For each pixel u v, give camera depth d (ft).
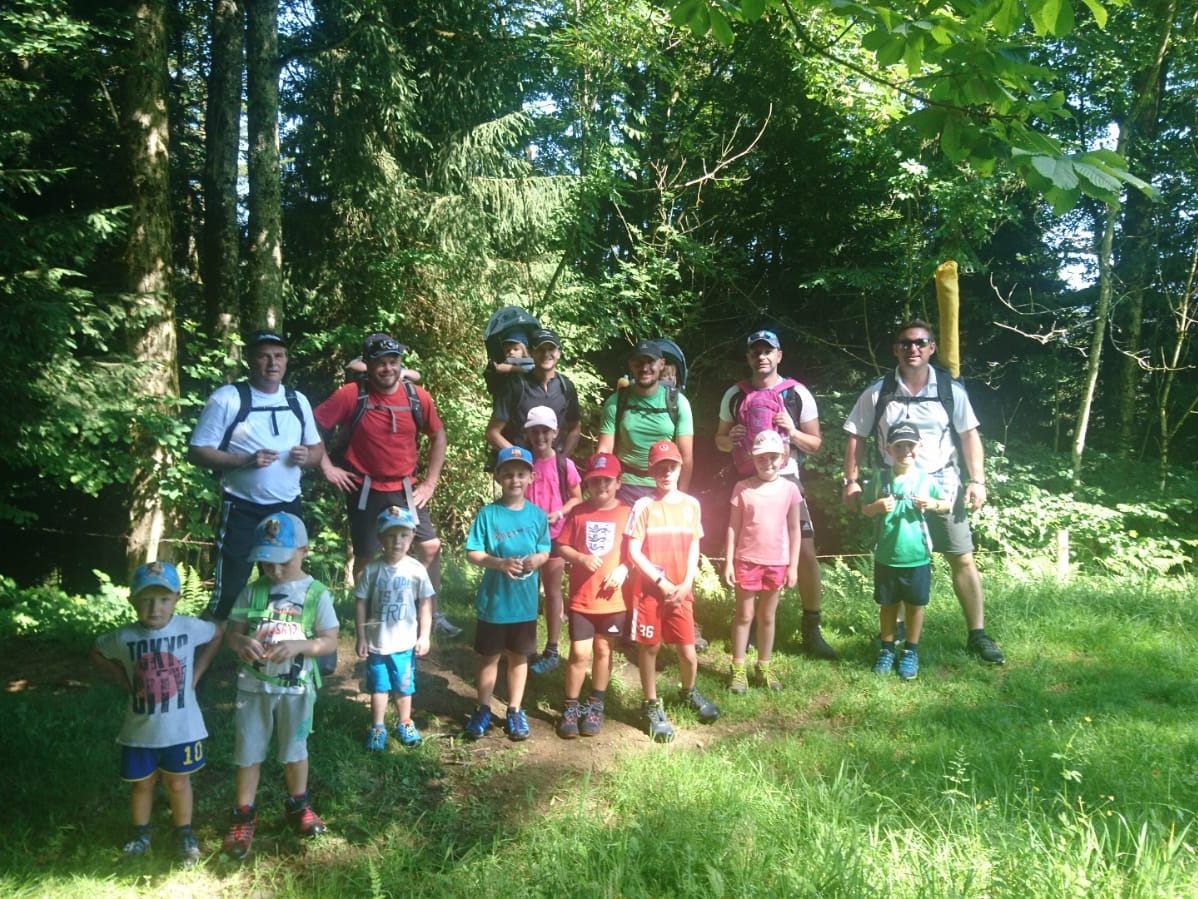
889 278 42.39
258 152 37.27
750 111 46.68
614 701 17.83
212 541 36.29
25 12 28.99
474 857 12.46
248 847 12.60
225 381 36.01
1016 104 10.18
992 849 11.56
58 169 30.58
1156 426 49.14
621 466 19.44
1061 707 17.10
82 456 31.42
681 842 12.21
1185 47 38.52
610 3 39.70
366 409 17.69
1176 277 45.57
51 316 28.30
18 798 13.57
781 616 21.65
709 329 51.72
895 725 16.74
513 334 19.43
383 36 39.14
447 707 17.33
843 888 10.96
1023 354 50.11
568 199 41.50
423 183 42.78
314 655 12.86
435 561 20.07
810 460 40.78
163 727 12.17
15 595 27.37
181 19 46.32
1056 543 34.71
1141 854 11.30
